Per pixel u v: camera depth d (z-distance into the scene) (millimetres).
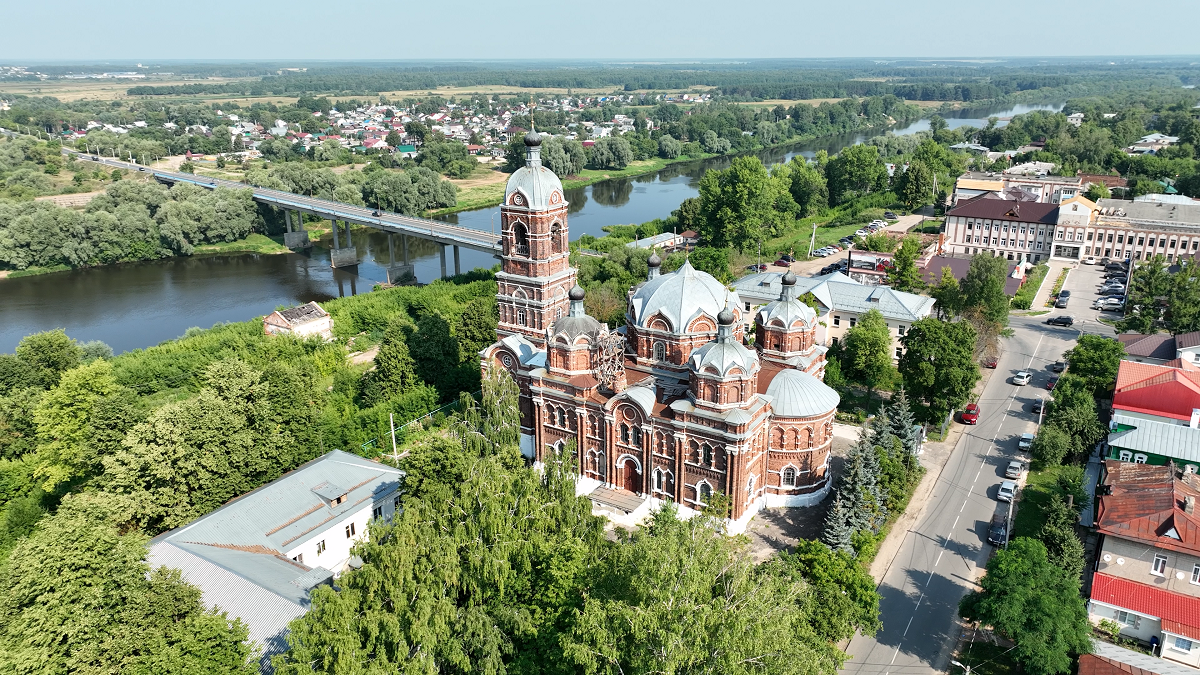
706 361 94750
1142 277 161125
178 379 149250
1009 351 159375
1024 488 108688
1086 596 83500
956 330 122812
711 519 78375
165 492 93250
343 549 96625
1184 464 99625
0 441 116000
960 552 95750
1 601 59000
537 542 72125
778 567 75438
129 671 58719
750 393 96000
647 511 103125
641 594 60031
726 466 96438
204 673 59344
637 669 54594
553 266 118625
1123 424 114000
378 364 138250
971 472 113625
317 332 170500
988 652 79438
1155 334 142500
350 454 109188
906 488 106688
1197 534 78312
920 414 127188
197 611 65062
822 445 104250
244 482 100250
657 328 107500
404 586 65750
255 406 104812
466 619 63719
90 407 112625
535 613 68438
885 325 140750
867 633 77188
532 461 117375
